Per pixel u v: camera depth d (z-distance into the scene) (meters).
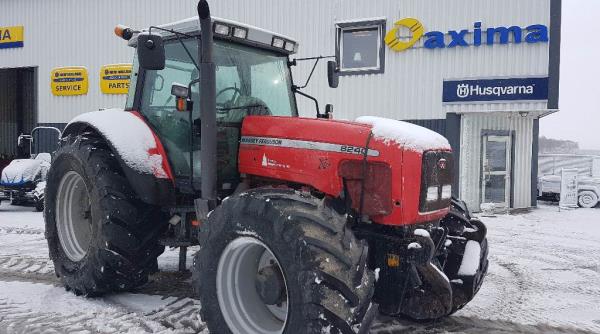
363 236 2.90
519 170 11.07
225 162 3.39
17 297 3.75
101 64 12.95
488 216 9.42
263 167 3.23
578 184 10.96
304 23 10.93
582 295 4.11
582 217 9.27
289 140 3.12
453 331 3.19
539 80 9.37
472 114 10.23
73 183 4.08
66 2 13.20
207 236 2.74
